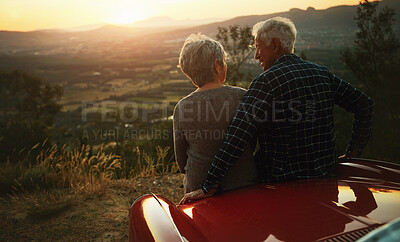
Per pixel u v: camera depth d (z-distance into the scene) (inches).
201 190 58.9
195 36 68.6
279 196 48.8
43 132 211.0
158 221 43.6
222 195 56.7
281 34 66.6
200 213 49.2
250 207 46.3
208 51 65.0
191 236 40.1
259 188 55.8
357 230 34.6
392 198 42.8
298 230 36.8
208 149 63.7
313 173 60.7
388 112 286.2
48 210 109.6
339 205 41.8
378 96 303.0
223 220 44.1
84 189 133.6
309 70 63.1
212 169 58.4
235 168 63.1
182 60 67.7
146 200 52.6
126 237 93.6
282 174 60.9
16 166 150.3
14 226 102.0
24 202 122.3
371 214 38.2
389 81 295.7
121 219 106.6
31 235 96.0
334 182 52.5
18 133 194.1
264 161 64.4
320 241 33.7
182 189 137.2
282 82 59.9
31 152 186.2
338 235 34.2
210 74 66.4
